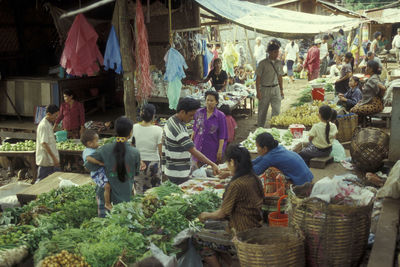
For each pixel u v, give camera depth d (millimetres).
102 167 4617
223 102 10820
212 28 20656
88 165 4598
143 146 5773
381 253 3629
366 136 6559
